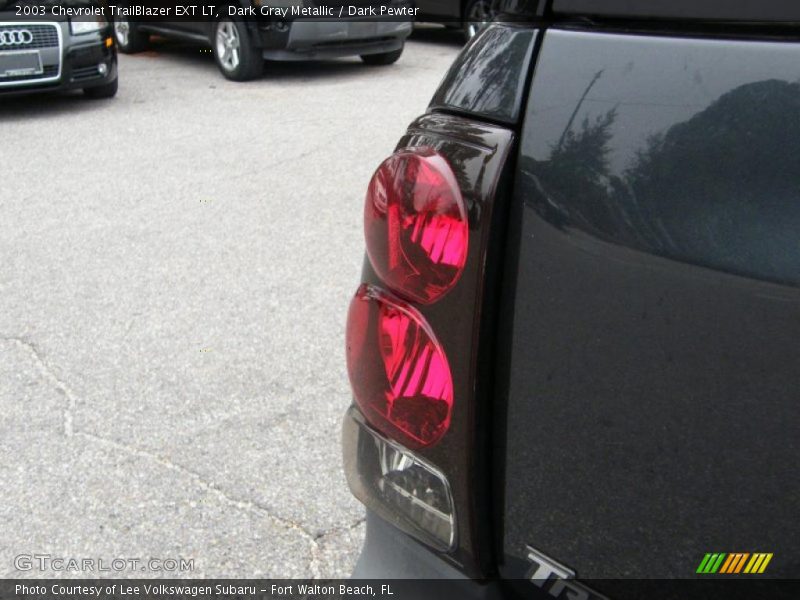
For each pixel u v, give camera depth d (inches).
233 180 236.2
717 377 39.6
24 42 306.3
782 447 38.5
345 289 165.9
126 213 210.4
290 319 153.0
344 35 373.1
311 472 109.5
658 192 40.3
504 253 44.8
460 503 49.4
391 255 47.6
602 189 41.6
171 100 339.9
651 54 41.6
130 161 255.9
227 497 104.9
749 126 38.8
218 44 379.9
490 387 47.2
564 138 42.8
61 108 327.6
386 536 55.9
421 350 47.9
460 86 47.8
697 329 39.7
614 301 41.7
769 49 39.0
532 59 44.9
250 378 132.8
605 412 43.3
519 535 48.8
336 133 285.6
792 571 39.8
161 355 140.2
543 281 43.7
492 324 45.8
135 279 171.0
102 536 98.4
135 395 128.1
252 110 320.5
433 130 47.8
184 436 117.5
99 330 149.3
